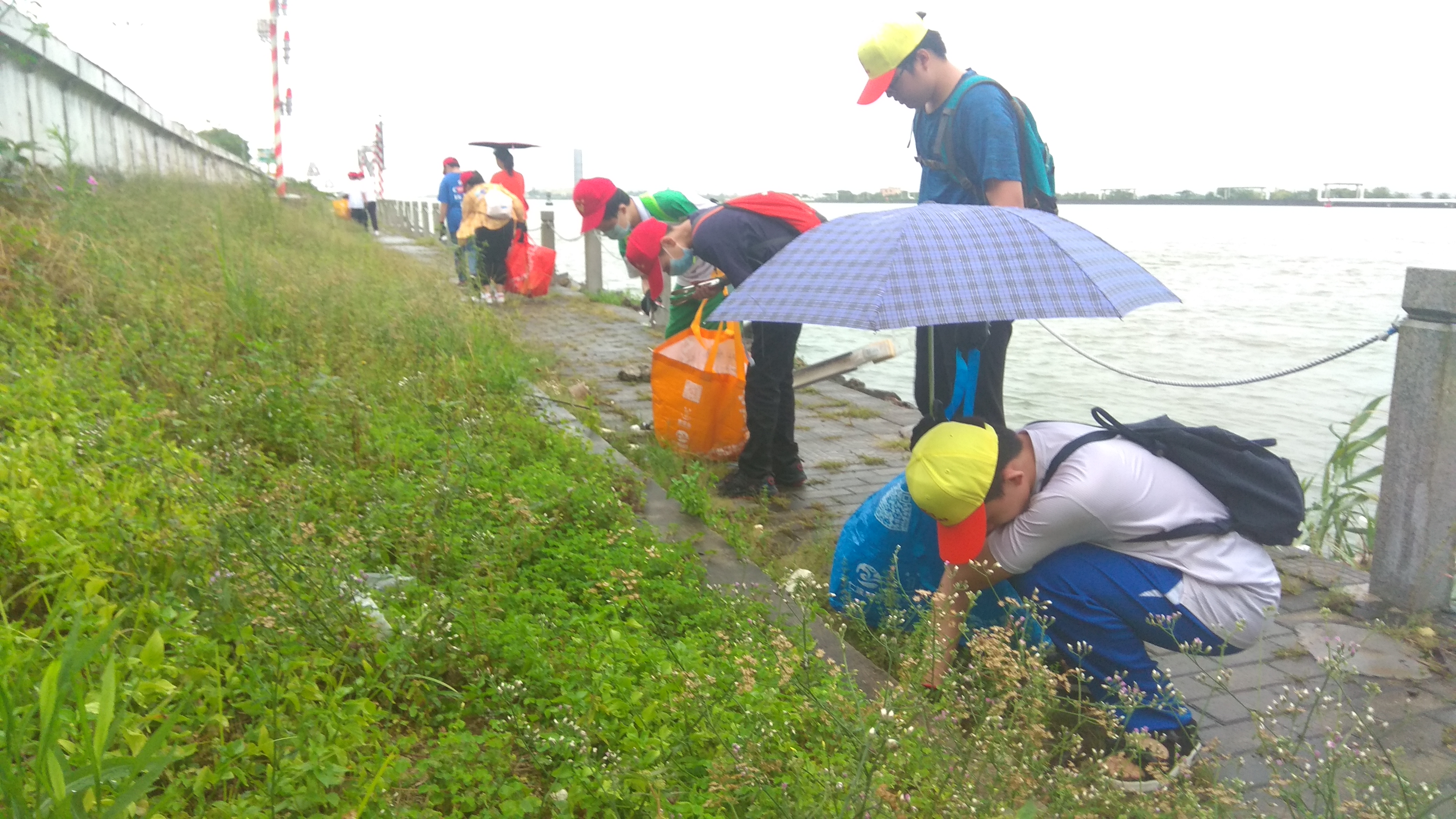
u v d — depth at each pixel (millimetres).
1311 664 3863
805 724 2898
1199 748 3064
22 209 7211
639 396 7750
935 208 3514
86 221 7234
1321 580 4629
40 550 2873
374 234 24984
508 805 2365
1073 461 3188
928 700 3021
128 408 4453
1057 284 3170
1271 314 11672
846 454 6504
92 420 4102
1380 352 10047
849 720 2805
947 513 3143
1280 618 4254
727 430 5879
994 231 3346
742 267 5184
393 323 7195
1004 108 4406
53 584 2814
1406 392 4223
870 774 2314
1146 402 8539
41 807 1818
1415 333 4188
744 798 2520
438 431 5348
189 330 5805
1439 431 4137
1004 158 4352
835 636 3695
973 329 4559
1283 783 2834
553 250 13914
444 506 4094
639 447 5828
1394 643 4020
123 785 2076
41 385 4363
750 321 3395
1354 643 3965
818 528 5055
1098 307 3100
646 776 2463
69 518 3094
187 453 3939
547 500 4336
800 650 3150
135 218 8508
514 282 13234
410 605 3293
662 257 6332
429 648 3002
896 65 4551
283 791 2238
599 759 2654
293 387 5211
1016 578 3379
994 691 2857
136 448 3781
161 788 2271
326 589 2986
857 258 3355
